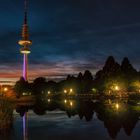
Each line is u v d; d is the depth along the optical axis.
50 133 38.12
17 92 139.62
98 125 45.84
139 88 146.00
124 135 35.66
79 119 55.25
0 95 48.53
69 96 174.00
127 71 158.25
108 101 109.25
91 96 157.12
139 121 49.03
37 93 198.00
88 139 33.31
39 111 74.50
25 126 45.91
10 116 47.00
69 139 33.56
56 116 61.66
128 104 87.94
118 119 52.34
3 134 37.41
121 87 148.62
